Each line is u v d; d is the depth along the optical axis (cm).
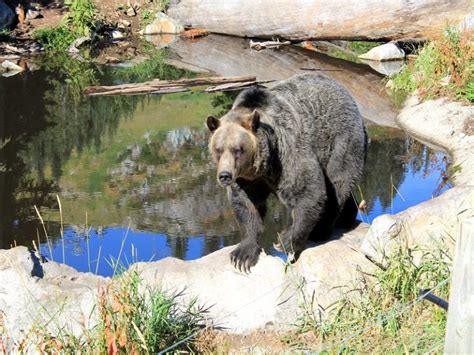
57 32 2316
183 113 1644
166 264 748
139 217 1120
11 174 1302
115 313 631
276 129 752
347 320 689
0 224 1109
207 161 1365
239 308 719
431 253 718
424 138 1441
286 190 768
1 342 609
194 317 695
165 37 2470
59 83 1903
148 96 1792
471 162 1238
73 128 1538
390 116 1616
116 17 2561
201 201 1185
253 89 776
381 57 2145
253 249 760
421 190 1175
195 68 2088
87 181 1270
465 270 418
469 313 419
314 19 2209
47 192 1230
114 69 2070
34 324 641
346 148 820
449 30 1720
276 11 2284
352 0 2125
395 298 703
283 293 725
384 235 737
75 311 677
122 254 998
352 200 872
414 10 2033
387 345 648
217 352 666
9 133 1511
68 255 998
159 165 1336
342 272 730
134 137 1487
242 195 765
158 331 654
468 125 1400
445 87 1568
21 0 2483
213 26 2459
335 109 814
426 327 654
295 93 800
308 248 775
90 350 616
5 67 2038
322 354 645
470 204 751
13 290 695
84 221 1118
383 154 1358
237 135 721
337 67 2091
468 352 422
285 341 690
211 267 750
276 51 2308
